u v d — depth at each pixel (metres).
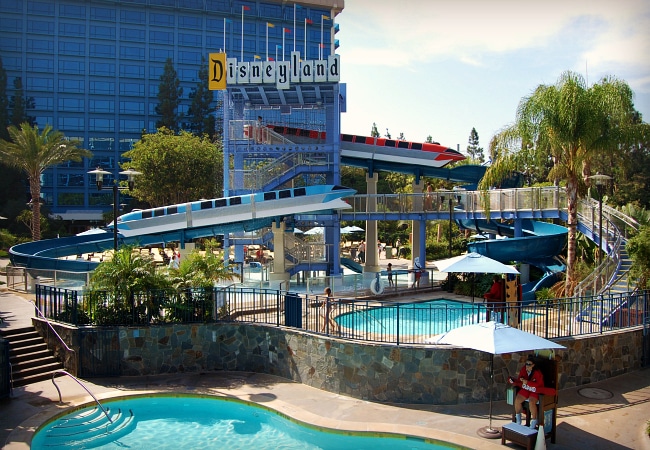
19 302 25.52
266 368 20.52
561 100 24.50
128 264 20.67
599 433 14.61
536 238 30.16
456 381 17.11
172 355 20.55
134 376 20.00
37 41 100.75
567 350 18.03
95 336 19.72
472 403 17.11
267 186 37.38
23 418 15.59
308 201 33.25
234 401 17.64
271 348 20.34
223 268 22.67
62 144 53.47
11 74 99.62
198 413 16.98
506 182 39.66
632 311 20.81
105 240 35.88
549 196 30.64
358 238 68.12
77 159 55.03
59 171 100.38
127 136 104.75
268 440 14.94
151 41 106.50
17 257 30.69
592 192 41.75
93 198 101.94
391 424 15.42
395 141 41.38
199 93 95.62
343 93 40.94
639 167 49.12
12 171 74.12
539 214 31.09
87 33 103.06
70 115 102.12
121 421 16.14
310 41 113.19
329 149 37.28
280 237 34.44
